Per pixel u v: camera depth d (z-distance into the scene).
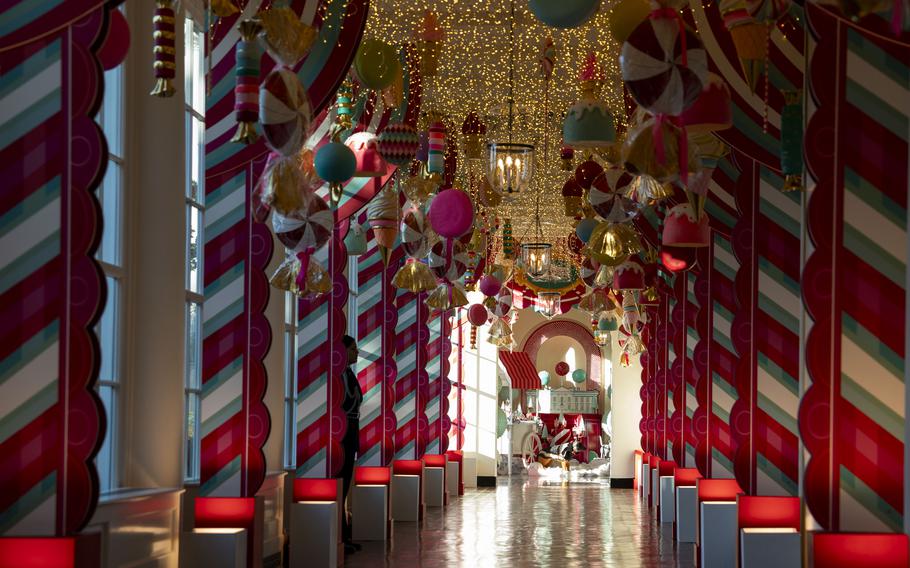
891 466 5.96
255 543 8.02
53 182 4.91
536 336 29.22
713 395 11.23
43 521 4.90
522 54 10.51
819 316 6.01
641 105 4.95
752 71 5.77
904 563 5.77
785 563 7.69
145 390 6.98
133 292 6.94
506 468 26.73
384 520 12.67
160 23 4.48
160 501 6.94
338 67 6.83
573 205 10.70
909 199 5.86
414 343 16.33
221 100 7.63
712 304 11.28
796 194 8.63
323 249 10.45
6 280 4.90
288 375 11.86
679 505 12.93
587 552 11.73
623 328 19.39
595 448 28.17
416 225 9.43
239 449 8.21
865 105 5.95
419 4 9.35
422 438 16.17
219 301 8.28
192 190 8.48
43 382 4.91
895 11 3.91
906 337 5.82
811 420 6.03
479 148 10.77
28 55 4.91
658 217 11.38
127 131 6.86
